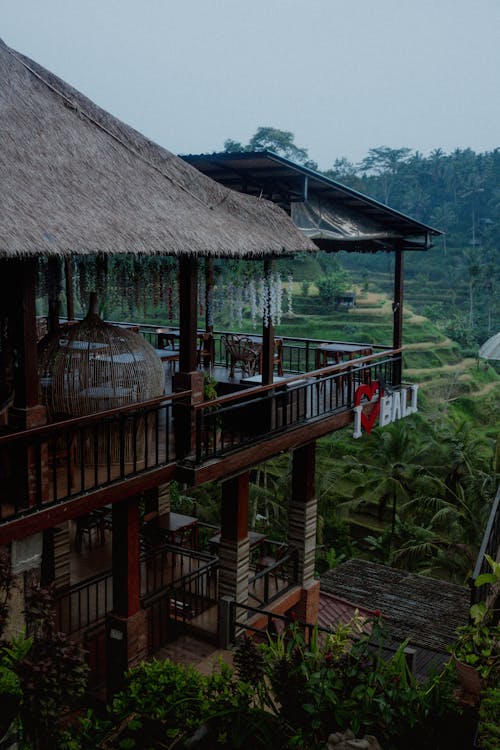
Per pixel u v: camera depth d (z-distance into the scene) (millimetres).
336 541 31531
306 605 11852
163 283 8641
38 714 5453
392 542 30547
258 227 9227
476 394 68938
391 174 147500
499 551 8500
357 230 12477
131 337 8430
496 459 29531
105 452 8125
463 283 108438
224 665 7156
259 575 10742
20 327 6492
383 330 78000
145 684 6957
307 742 5965
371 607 14305
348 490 39250
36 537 6906
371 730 5898
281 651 6824
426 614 14000
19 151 7414
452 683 6113
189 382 8273
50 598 5938
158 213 7980
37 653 5531
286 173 10953
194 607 10578
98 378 8000
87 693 8891
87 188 7605
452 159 149500
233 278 9578
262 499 30766
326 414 10977
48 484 6848
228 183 11719
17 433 6359
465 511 29406
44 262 8398
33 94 8453
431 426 48812
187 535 13734
